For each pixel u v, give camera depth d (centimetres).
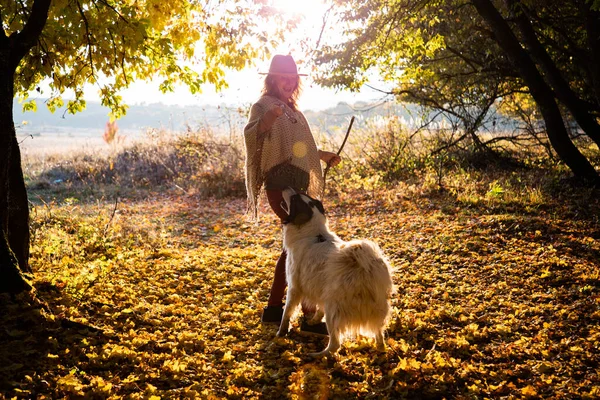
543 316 470
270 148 414
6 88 418
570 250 654
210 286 565
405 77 1282
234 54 735
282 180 416
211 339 425
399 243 749
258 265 655
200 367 369
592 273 561
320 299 384
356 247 360
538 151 1476
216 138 1544
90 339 383
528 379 365
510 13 1065
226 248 787
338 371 371
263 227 942
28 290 405
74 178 1550
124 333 410
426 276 596
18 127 655
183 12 674
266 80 433
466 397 336
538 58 1039
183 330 435
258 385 353
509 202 941
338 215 1000
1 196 409
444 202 1005
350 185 1220
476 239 726
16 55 436
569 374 366
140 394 322
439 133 1477
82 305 443
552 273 573
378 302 364
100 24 552
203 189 1285
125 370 355
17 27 538
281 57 429
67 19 538
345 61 1139
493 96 1360
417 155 1420
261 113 412
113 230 798
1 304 378
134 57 604
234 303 516
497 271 600
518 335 437
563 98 1038
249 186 422
